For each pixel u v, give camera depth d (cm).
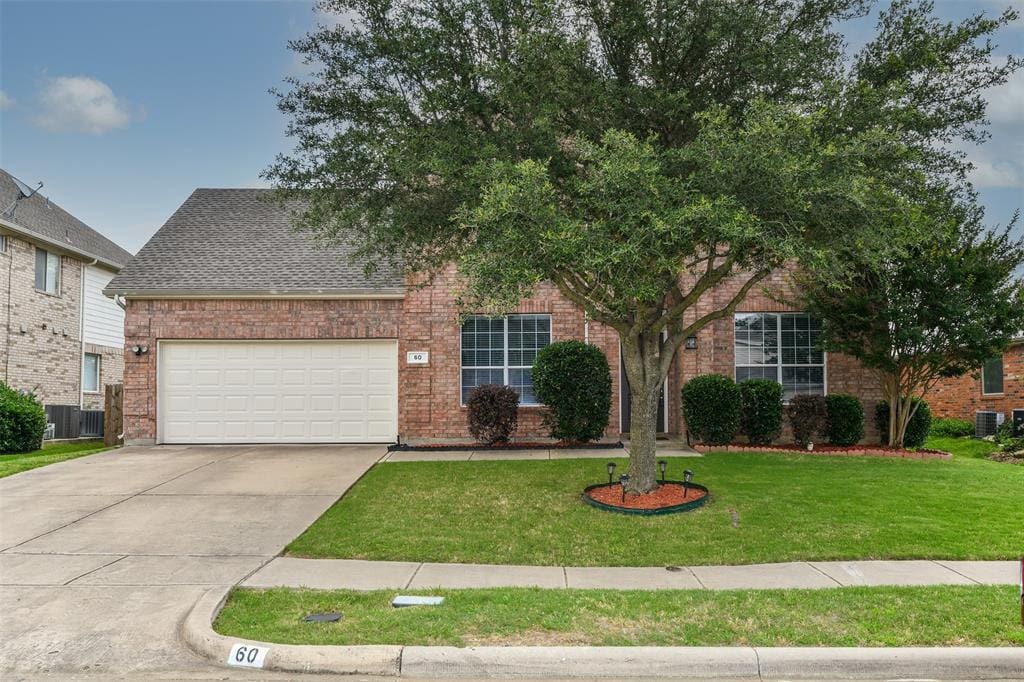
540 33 821
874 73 894
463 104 868
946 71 893
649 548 741
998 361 1923
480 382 1488
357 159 892
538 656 461
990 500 922
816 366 1466
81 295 2136
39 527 840
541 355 1390
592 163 830
